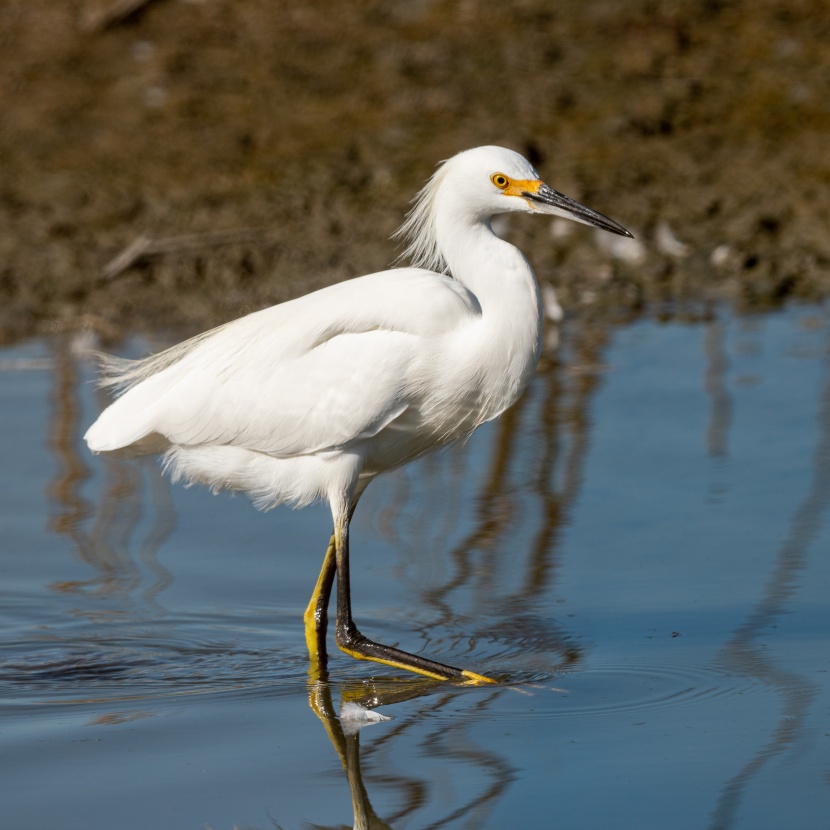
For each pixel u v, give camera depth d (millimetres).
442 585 10539
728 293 18328
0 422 14328
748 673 8750
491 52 25250
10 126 23984
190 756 7789
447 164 9820
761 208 20297
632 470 12664
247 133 23297
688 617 9734
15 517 12102
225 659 9484
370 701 8648
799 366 15367
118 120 24000
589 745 7805
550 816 6945
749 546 10930
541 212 9570
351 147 22656
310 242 19531
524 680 8844
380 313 9547
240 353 9859
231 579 10891
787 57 24516
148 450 10445
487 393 9625
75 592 10586
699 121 23000
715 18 25875
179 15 27219
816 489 12016
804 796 7062
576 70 24578
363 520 12055
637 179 21359
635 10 26125
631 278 18859
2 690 8883
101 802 7195
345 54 25562
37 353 16719
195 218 20578
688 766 7461
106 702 8688
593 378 15344
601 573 10578
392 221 20000
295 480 9922
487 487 12547
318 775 7512
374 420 9570
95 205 21203
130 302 18156
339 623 9359
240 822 6977
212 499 12695
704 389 14758
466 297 9602
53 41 26531
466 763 7633
